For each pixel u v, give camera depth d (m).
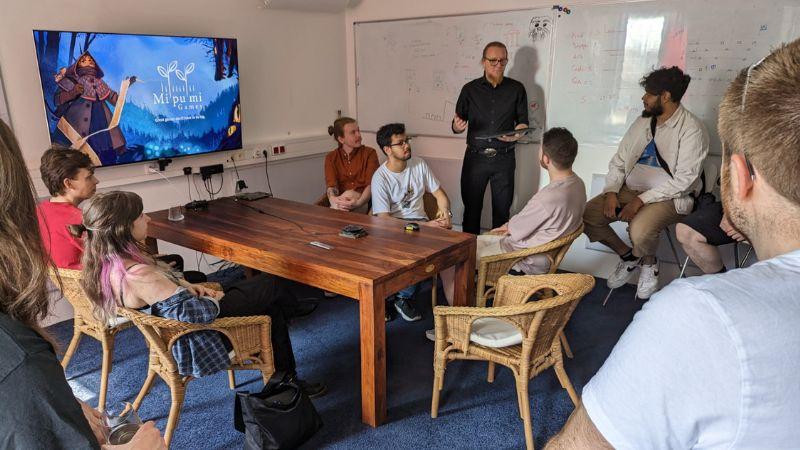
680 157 2.91
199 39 3.48
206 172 3.71
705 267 2.87
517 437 2.08
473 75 3.94
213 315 1.86
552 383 2.44
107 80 3.08
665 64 3.14
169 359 1.92
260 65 4.03
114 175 3.26
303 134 4.46
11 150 0.66
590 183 3.60
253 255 2.36
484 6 3.75
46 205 2.29
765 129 0.50
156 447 0.96
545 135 2.57
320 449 2.01
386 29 4.33
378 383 2.11
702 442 0.50
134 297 1.83
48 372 0.62
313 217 2.90
